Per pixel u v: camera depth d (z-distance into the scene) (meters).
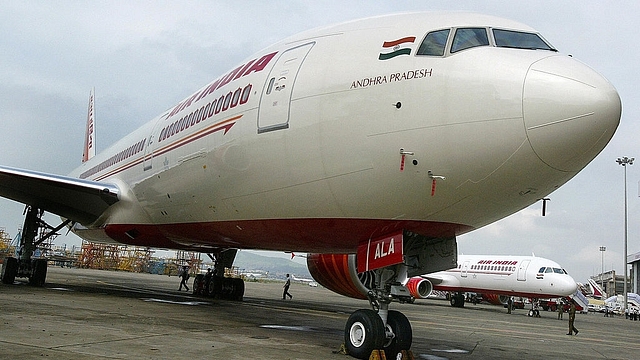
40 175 15.28
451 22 8.24
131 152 16.91
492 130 7.18
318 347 8.98
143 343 8.03
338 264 14.55
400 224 8.38
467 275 36.91
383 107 7.96
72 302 13.84
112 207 16.88
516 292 34.06
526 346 13.19
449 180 7.61
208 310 14.63
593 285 79.25
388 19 9.02
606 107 6.88
